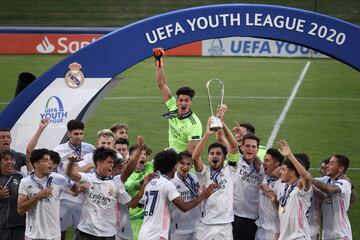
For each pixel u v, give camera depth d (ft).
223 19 65.36
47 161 57.52
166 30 65.98
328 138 108.27
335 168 60.49
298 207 58.18
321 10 217.97
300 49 177.27
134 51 66.69
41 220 57.62
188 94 67.31
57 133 68.08
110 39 66.64
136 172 64.54
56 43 176.96
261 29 65.10
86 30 177.37
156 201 58.29
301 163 59.11
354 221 76.38
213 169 60.39
